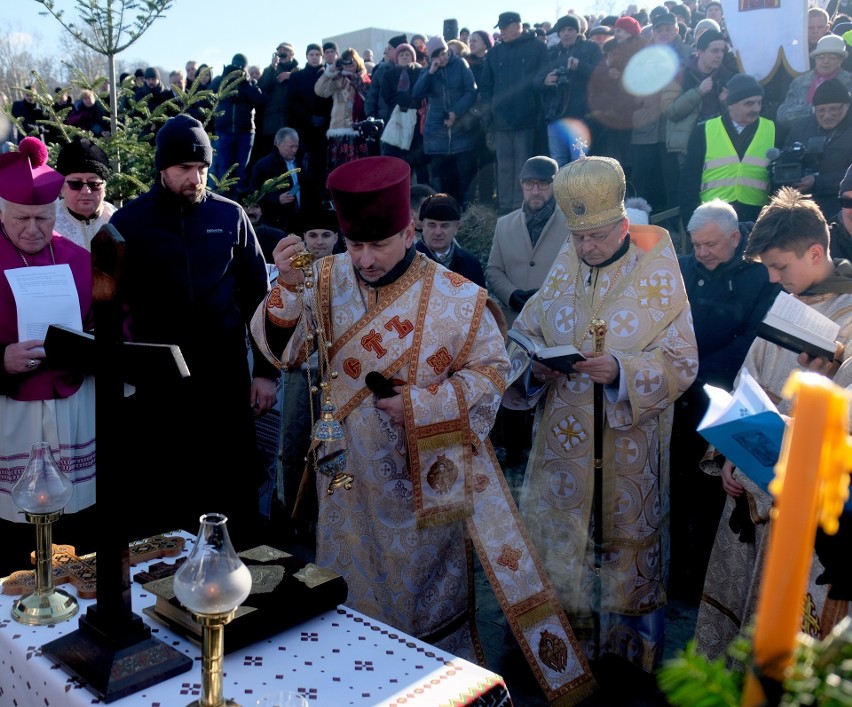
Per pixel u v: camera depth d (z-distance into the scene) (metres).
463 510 2.61
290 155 7.31
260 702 1.35
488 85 8.01
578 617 3.20
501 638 3.59
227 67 9.55
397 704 1.63
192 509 4.14
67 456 3.51
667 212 6.05
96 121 8.45
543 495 3.27
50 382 3.42
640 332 3.06
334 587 1.97
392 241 2.57
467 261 4.46
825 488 0.69
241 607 1.82
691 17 8.92
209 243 3.83
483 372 2.65
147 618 1.93
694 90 6.51
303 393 4.18
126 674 1.61
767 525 2.67
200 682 1.65
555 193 3.16
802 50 6.52
